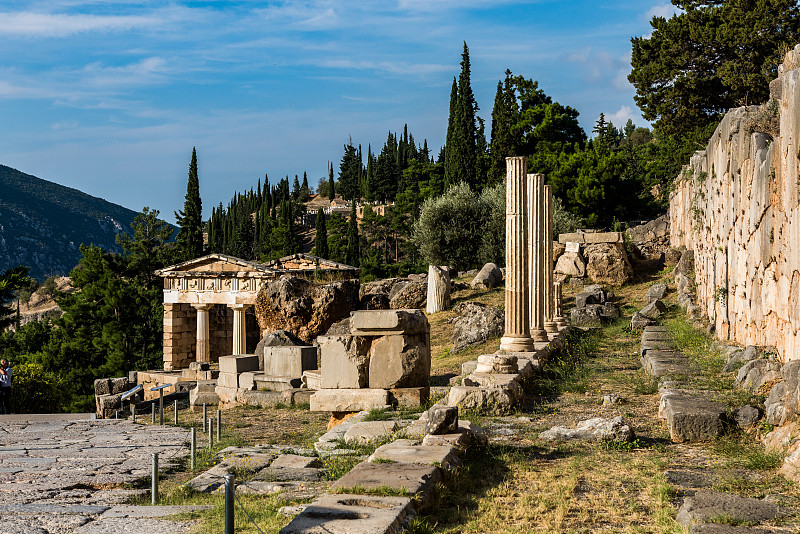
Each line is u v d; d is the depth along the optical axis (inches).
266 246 4439.0
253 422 714.8
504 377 572.1
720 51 1636.3
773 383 469.7
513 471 354.9
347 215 6323.8
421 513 282.5
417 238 2095.2
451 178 2603.3
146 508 323.6
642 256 1649.9
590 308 1187.3
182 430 707.4
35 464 498.6
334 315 1419.8
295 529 242.1
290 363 882.8
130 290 2447.1
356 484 293.4
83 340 2331.4
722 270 813.2
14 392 1525.6
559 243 1566.2
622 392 590.6
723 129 804.6
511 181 729.0
